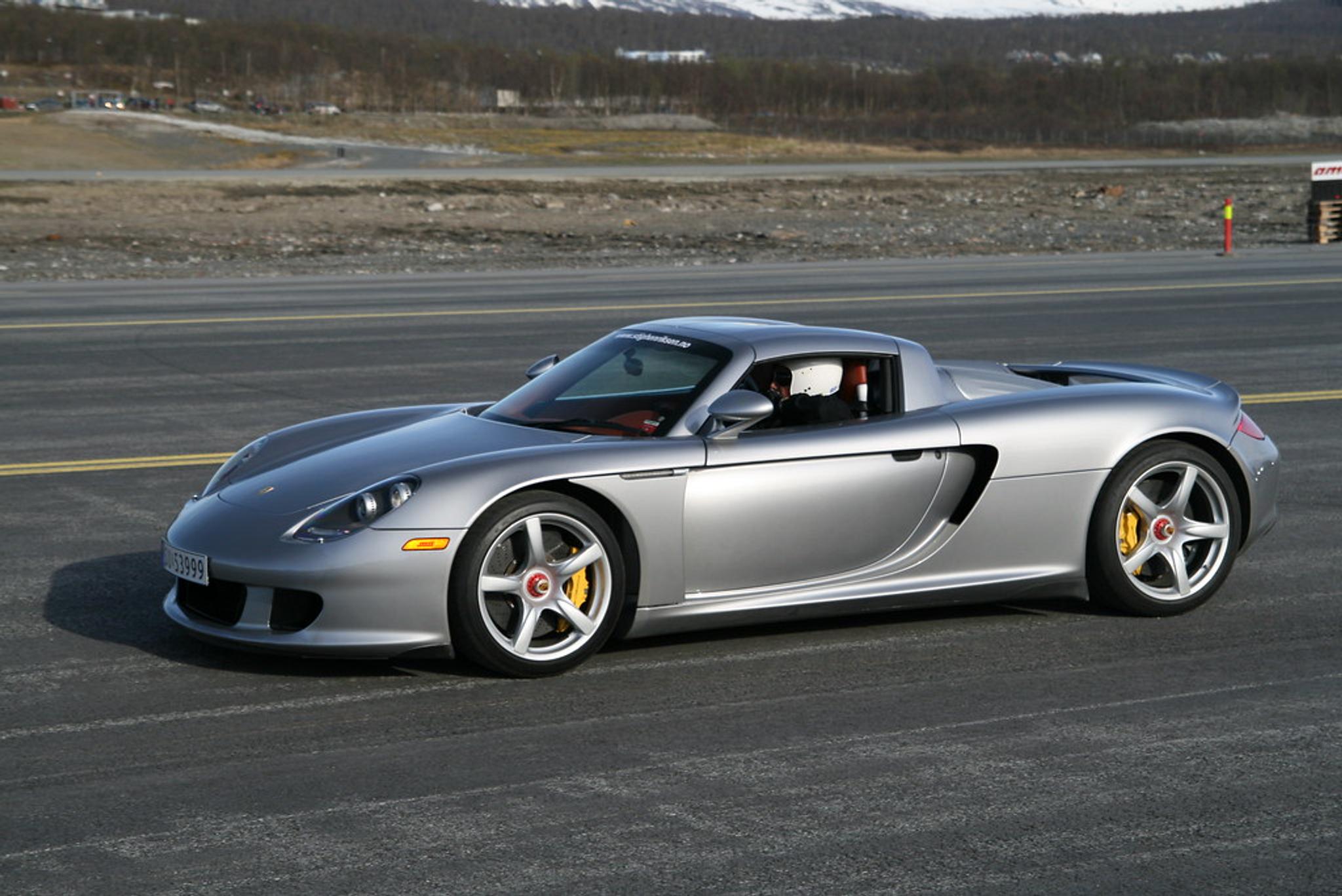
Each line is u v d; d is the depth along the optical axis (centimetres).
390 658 613
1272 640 690
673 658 655
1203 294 2477
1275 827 471
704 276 2927
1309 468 1112
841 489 671
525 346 1841
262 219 5350
